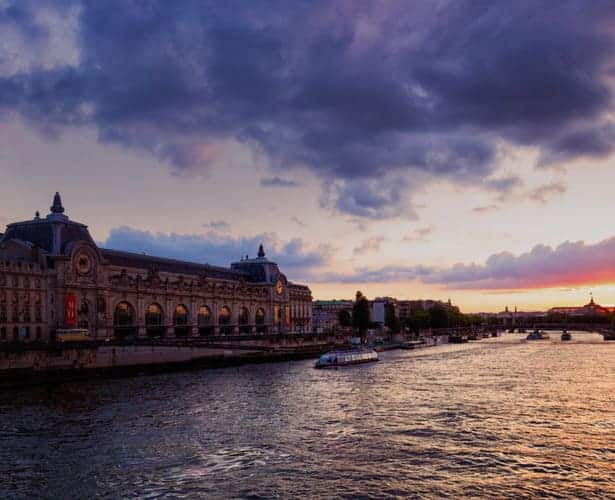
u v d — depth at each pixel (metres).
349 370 137.12
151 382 111.75
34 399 87.94
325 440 61.22
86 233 153.00
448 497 44.59
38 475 49.53
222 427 67.19
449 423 69.50
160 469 51.22
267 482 48.00
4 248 144.25
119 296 159.38
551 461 53.59
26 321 131.75
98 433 63.81
